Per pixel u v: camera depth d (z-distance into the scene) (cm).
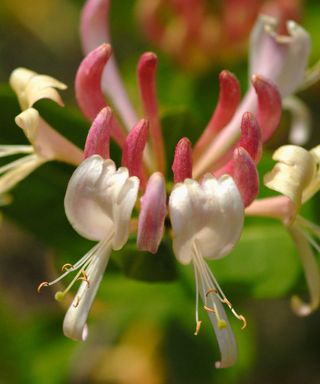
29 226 22
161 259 20
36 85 19
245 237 21
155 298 22
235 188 17
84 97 19
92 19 21
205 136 20
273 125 19
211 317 17
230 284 21
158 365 30
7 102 21
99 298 22
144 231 17
